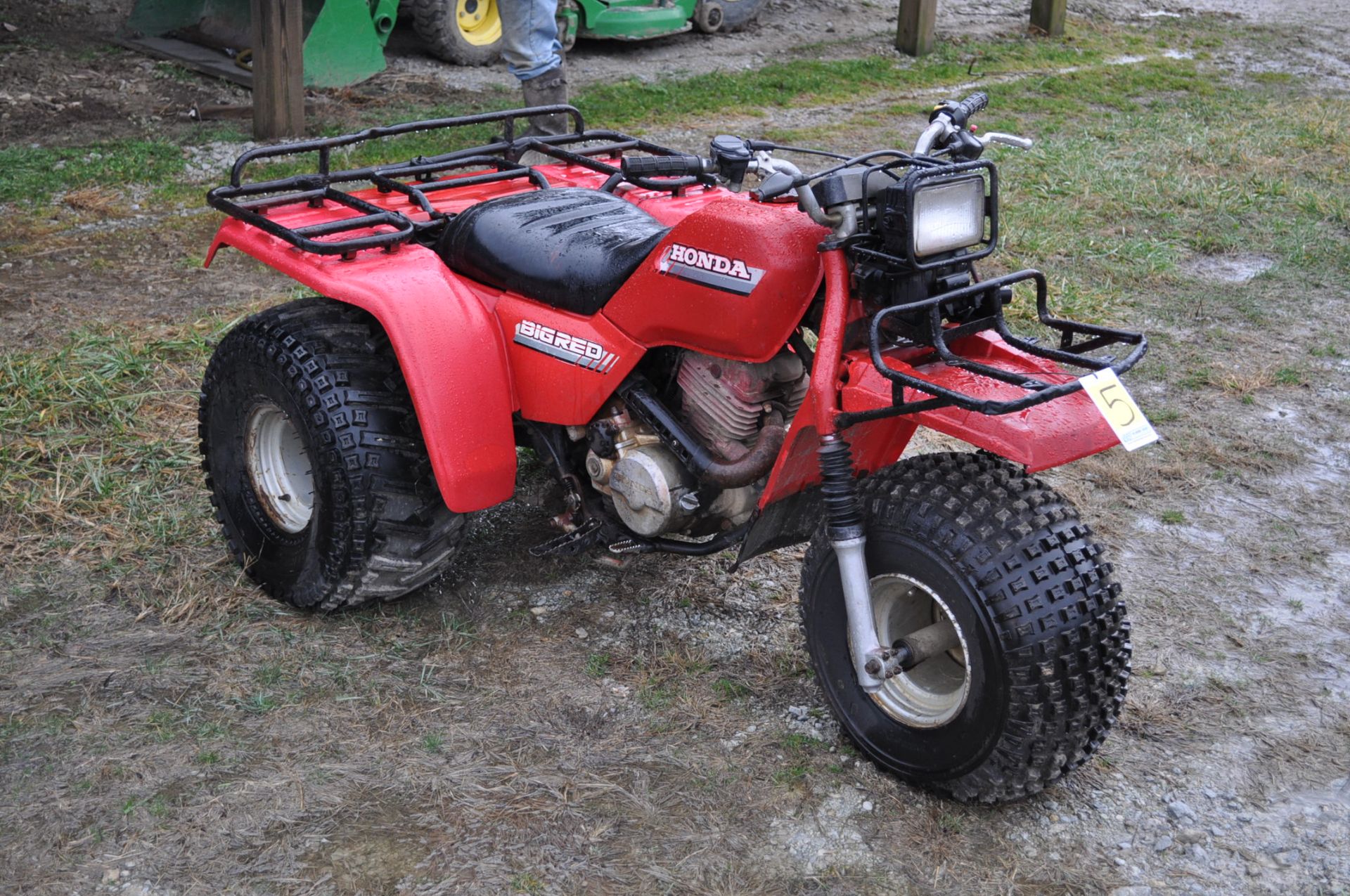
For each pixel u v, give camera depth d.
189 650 3.47
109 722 3.15
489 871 2.70
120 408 4.80
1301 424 5.07
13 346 5.30
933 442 4.90
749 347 2.96
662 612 3.71
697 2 11.92
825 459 2.80
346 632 3.58
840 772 3.04
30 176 7.57
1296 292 6.48
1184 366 5.55
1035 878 2.72
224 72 9.77
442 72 10.59
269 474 3.72
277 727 3.16
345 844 2.77
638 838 2.81
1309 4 15.75
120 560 3.90
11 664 3.38
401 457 3.40
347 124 8.88
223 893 2.63
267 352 3.47
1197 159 8.80
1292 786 3.04
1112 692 2.76
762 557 4.04
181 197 7.43
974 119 9.78
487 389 3.35
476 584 3.84
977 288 2.76
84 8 11.63
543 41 6.82
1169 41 13.53
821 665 3.10
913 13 12.02
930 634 2.90
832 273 2.83
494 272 3.48
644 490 3.23
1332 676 3.49
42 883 2.64
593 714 3.24
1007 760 2.74
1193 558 4.10
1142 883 2.71
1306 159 8.90
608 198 3.77
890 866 2.74
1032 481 2.84
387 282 3.35
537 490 4.41
